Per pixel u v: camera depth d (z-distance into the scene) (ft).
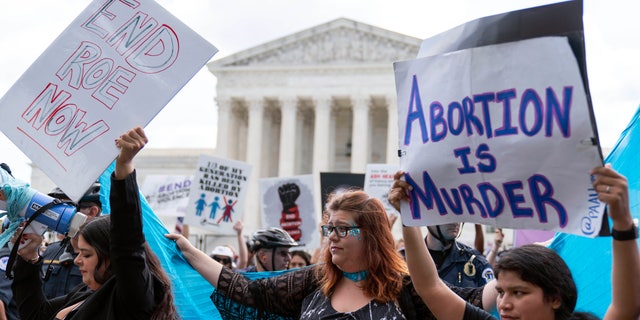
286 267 38.86
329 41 260.42
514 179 16.16
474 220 16.92
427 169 17.39
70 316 19.53
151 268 19.40
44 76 20.98
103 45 21.04
